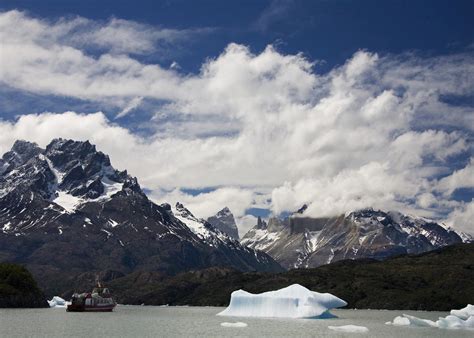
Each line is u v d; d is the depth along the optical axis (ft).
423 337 597.93
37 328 634.43
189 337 574.15
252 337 579.48
